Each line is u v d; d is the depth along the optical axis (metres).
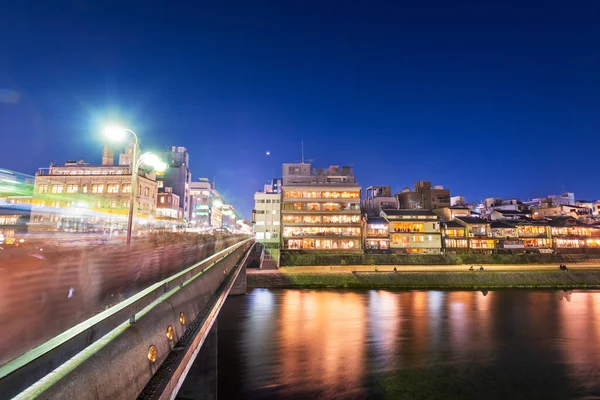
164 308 6.07
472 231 73.50
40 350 2.95
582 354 26.56
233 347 27.52
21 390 2.64
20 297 8.46
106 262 13.80
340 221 71.12
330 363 24.28
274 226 76.44
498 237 73.50
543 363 24.73
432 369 23.45
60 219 56.00
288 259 63.47
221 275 14.67
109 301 8.55
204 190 103.56
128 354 4.11
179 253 20.02
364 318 36.62
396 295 49.53
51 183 59.53
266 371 22.81
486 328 33.31
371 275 56.53
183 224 82.69
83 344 3.64
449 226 74.12
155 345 5.05
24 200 53.22
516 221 79.94
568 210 94.44
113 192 60.72
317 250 68.50
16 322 6.64
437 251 71.00
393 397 19.66
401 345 28.23
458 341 29.41
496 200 109.94
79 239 30.52
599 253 74.44
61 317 7.05
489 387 21.00
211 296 11.29
